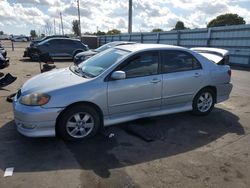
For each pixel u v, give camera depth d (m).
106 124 4.64
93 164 3.73
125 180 3.36
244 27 17.50
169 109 5.31
